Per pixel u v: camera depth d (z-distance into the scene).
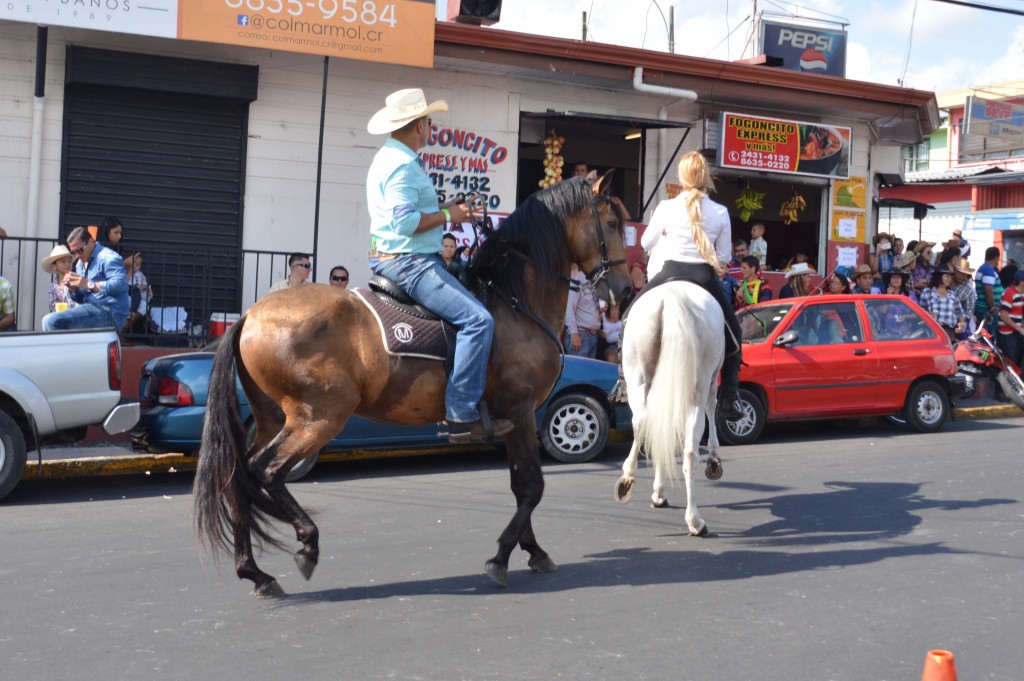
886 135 18.42
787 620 5.57
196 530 5.99
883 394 12.62
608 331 13.92
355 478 10.05
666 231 7.95
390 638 5.27
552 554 7.00
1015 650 5.13
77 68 12.66
